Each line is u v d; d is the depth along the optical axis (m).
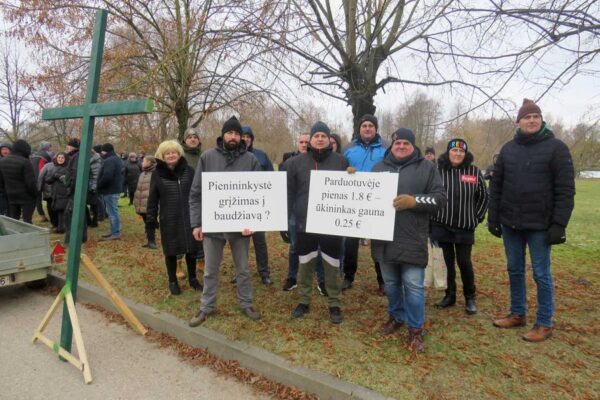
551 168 3.38
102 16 3.16
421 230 3.34
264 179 3.77
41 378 3.22
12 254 4.75
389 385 2.88
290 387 3.08
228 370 3.34
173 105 8.12
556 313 4.23
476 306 4.37
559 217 3.30
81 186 3.27
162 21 7.74
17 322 4.36
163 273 5.64
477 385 2.89
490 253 7.26
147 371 3.35
